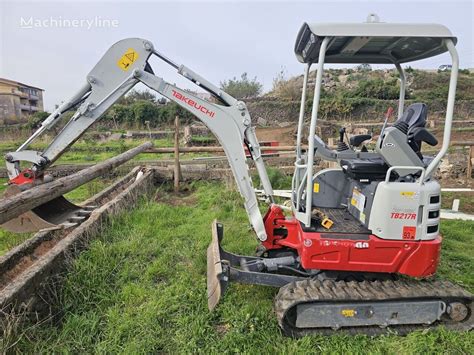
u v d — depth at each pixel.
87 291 3.06
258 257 3.55
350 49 3.14
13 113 39.50
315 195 3.31
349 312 2.63
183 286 3.24
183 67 3.26
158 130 21.05
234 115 3.26
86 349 2.49
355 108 22.50
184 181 7.87
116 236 4.29
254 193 3.32
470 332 2.65
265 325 2.75
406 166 2.65
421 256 2.62
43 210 4.37
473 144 8.02
